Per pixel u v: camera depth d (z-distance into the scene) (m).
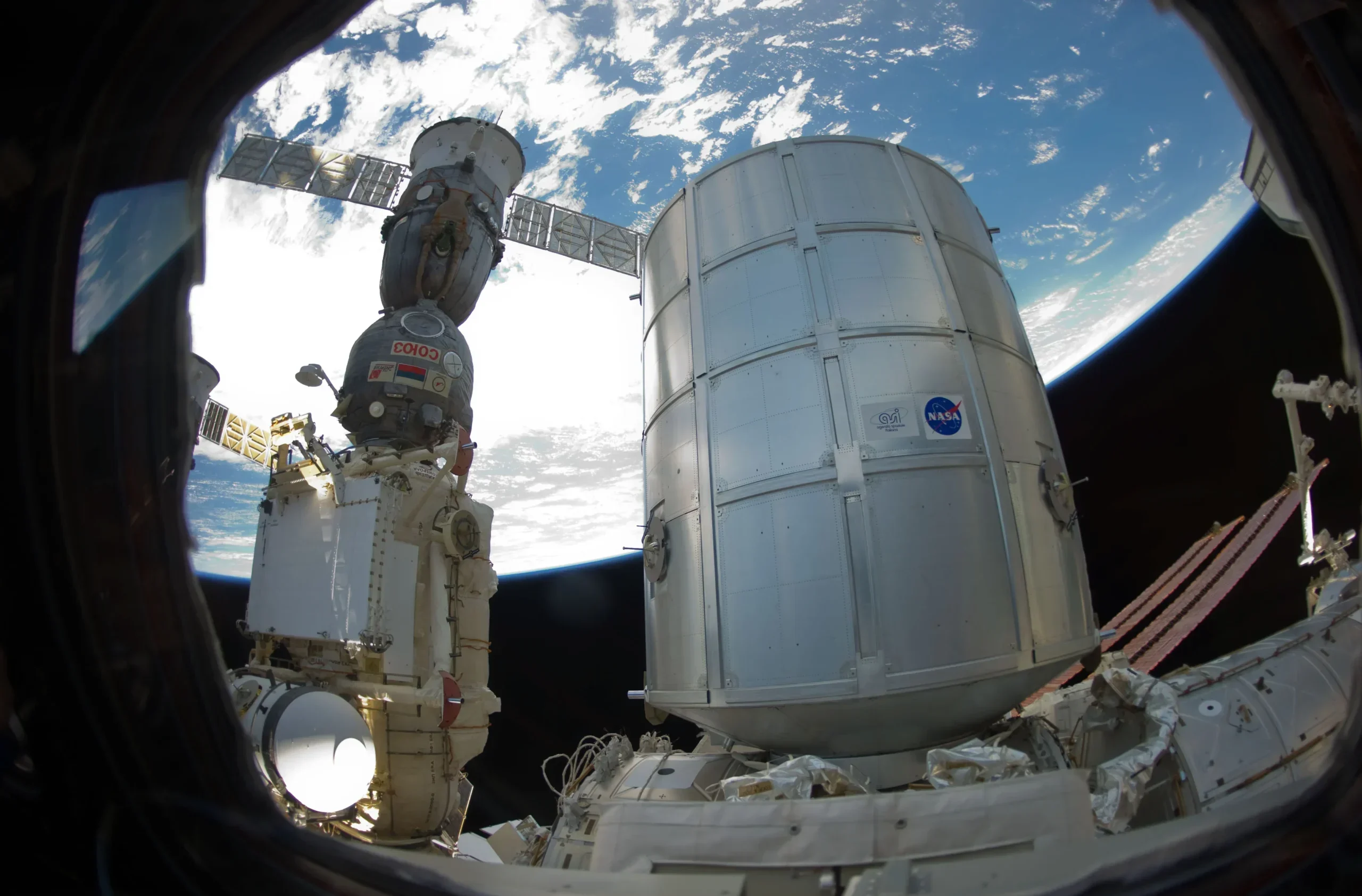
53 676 1.51
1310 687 4.36
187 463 1.76
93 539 1.56
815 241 5.23
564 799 5.47
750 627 4.59
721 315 5.39
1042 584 4.64
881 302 4.96
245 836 1.78
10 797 1.47
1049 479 4.99
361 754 7.00
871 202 5.44
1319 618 4.90
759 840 2.81
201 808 1.71
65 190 1.40
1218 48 1.62
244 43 1.52
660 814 3.05
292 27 1.56
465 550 8.85
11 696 1.47
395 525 8.03
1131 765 3.71
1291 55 1.48
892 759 4.57
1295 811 1.77
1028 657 4.38
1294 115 1.54
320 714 6.83
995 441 4.75
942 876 2.31
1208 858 1.77
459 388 10.23
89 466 1.54
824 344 4.84
